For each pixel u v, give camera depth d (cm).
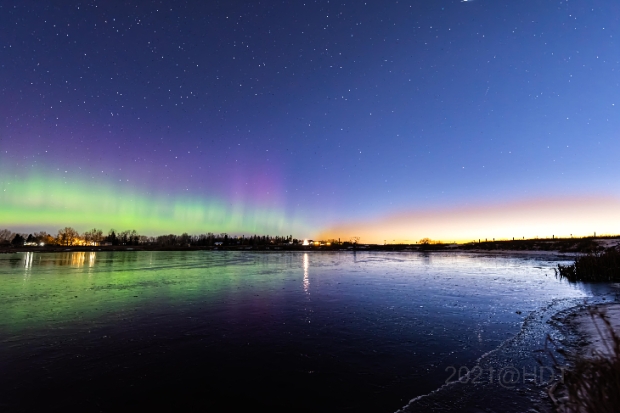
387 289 1809
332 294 1653
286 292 1731
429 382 600
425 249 11231
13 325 1053
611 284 1778
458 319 1076
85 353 791
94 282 2161
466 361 694
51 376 657
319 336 918
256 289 1847
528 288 1736
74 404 546
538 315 1073
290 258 5878
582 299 1327
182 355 775
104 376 656
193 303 1426
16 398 566
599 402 277
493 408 481
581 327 864
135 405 543
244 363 722
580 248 5994
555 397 491
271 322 1084
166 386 611
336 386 602
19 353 791
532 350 728
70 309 1301
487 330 931
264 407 534
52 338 913
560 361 641
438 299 1459
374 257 6341
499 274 2542
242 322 1086
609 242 5712
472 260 4731
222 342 870
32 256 6353
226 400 557
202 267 3497
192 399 561
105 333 960
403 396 552
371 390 582
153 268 3328
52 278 2388
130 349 818
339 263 4322
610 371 287
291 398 560
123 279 2331
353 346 826
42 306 1359
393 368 678
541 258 4706
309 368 689
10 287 1920
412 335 908
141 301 1470
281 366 702
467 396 529
